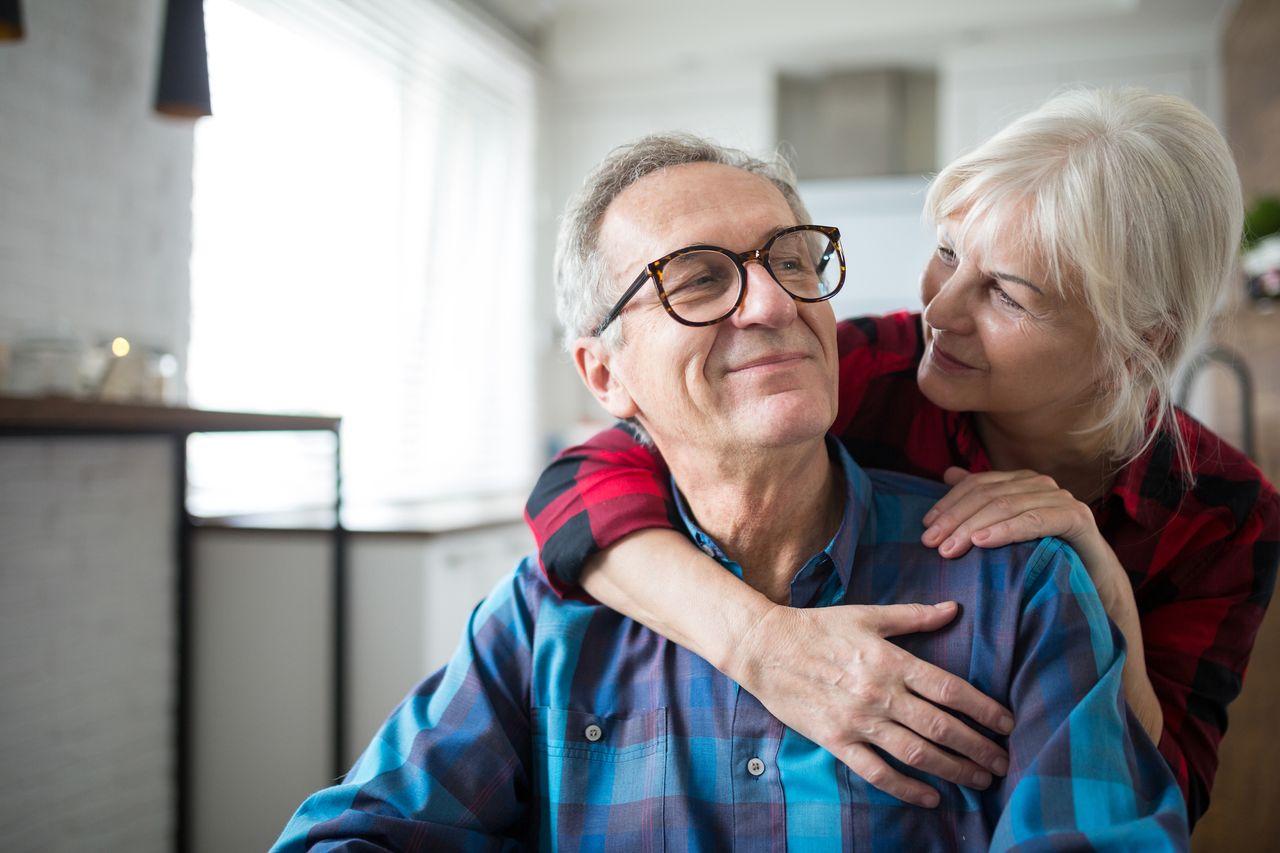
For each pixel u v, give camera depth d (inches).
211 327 113.5
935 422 46.0
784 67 181.0
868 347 47.6
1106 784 31.5
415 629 101.0
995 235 36.7
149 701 99.0
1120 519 43.6
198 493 111.0
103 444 93.7
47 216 88.4
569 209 42.2
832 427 47.7
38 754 87.5
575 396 189.8
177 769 101.7
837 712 35.2
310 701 100.8
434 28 146.0
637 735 39.8
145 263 99.0
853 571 39.8
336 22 131.0
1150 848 29.4
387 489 141.9
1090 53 165.3
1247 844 69.1
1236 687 43.1
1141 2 151.5
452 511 134.5
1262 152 138.0
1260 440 119.6
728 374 37.0
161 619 100.3
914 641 37.1
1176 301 38.0
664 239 38.0
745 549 40.9
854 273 171.5
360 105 138.9
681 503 42.6
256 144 120.4
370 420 139.4
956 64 170.7
